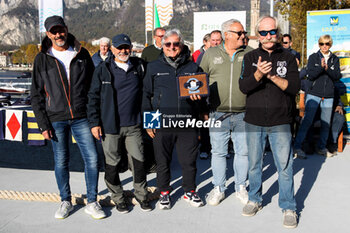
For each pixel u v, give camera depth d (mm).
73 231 2801
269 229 2783
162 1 9484
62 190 3113
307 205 3268
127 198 3379
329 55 4699
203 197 3539
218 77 3213
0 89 12070
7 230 2822
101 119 2963
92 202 3074
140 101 3107
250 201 3084
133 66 3006
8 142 4645
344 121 5145
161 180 3209
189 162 3225
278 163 2830
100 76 2906
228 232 2742
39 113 2902
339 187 3715
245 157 3318
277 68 2701
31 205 3346
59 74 2891
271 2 10016
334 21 6566
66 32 2848
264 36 2654
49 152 4543
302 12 12719
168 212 3158
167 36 2971
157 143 3158
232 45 3146
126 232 2768
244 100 3186
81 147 3059
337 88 5074
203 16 10297
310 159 4840
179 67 3070
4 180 4121
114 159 3051
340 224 2859
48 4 7809
